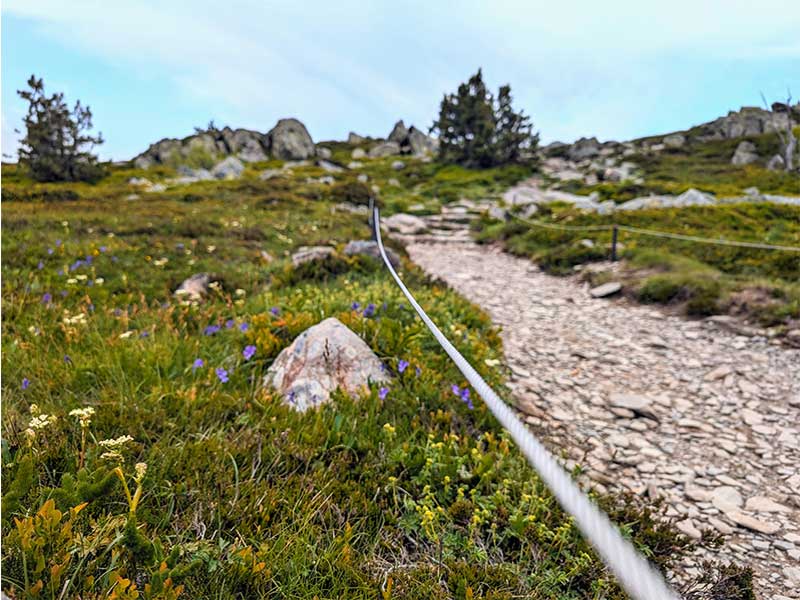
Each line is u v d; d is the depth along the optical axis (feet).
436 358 14.98
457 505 8.71
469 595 6.76
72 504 6.90
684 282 30.17
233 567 6.54
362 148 281.33
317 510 8.10
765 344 21.89
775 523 10.51
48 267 24.68
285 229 53.36
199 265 30.42
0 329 15.02
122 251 30.68
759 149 176.04
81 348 14.29
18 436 8.66
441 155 189.06
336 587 6.79
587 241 49.75
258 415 10.98
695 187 105.70
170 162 205.57
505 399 15.78
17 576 5.66
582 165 184.24
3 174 143.33
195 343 15.02
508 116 185.78
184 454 8.80
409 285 25.59
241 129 246.27
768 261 36.32
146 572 6.29
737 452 13.57
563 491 2.85
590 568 7.80
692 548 9.18
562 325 26.40
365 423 10.79
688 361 20.75
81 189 112.98
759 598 8.37
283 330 15.85
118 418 9.57
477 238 67.97
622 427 15.06
